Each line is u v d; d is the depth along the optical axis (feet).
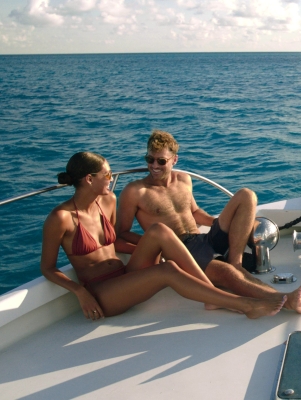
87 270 8.36
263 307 7.51
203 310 8.16
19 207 22.04
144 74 165.07
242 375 6.23
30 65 280.51
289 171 28.84
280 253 10.41
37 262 16.57
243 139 40.45
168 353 6.88
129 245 9.25
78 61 378.32
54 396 6.12
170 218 9.52
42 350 7.25
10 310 7.31
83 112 63.62
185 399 5.84
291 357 6.22
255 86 105.81
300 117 54.19
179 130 47.03
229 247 8.95
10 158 34.37
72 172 8.20
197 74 162.71
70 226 8.14
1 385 6.43
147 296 7.95
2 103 76.18
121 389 6.15
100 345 7.27
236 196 8.81
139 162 32.78
